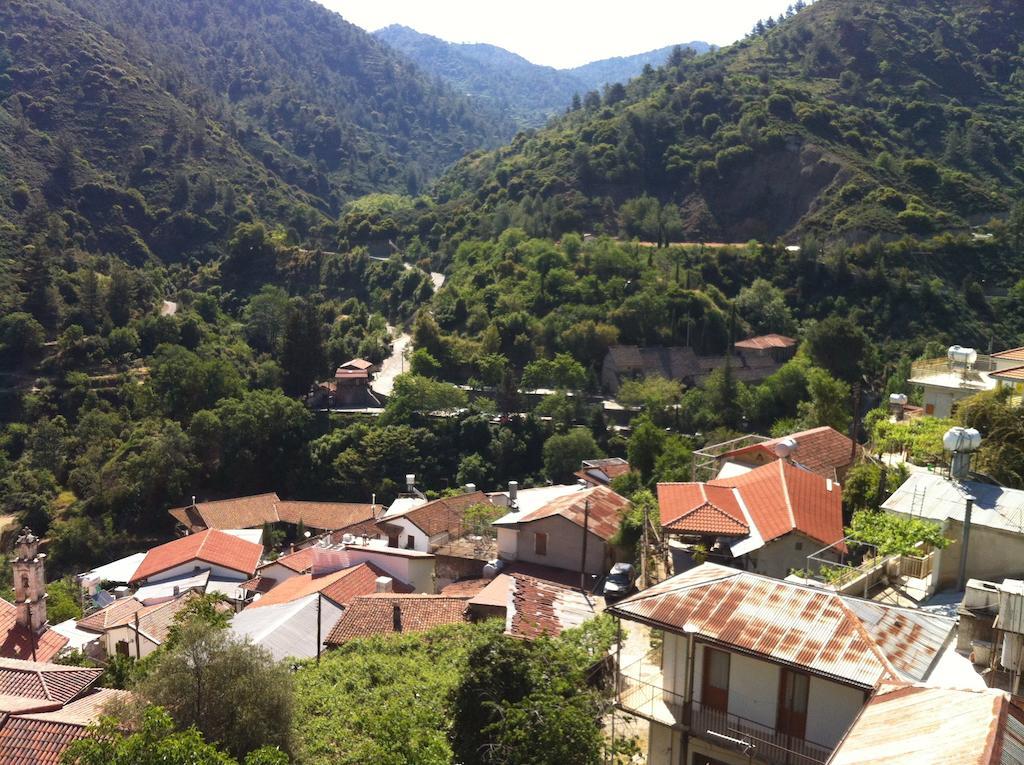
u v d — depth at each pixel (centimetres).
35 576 3231
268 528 6344
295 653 2864
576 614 2912
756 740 1631
